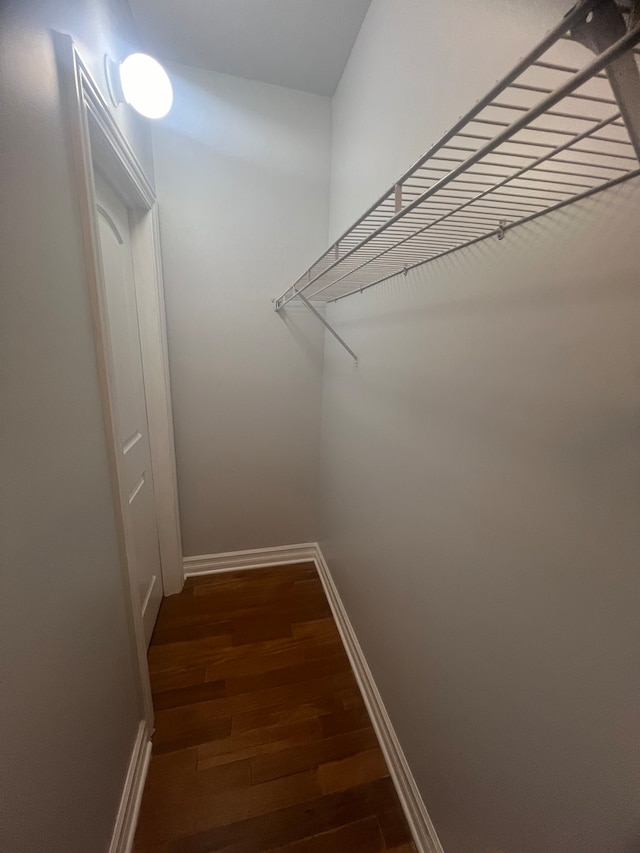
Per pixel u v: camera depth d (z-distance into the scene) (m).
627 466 0.44
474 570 0.75
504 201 0.55
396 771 1.10
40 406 0.57
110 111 0.90
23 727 0.52
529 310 0.58
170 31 1.32
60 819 0.62
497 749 0.69
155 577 1.73
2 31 0.48
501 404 0.65
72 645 0.68
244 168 1.62
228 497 2.03
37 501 0.56
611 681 0.47
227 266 1.71
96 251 0.78
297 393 1.98
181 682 1.40
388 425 1.16
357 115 1.36
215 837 0.97
